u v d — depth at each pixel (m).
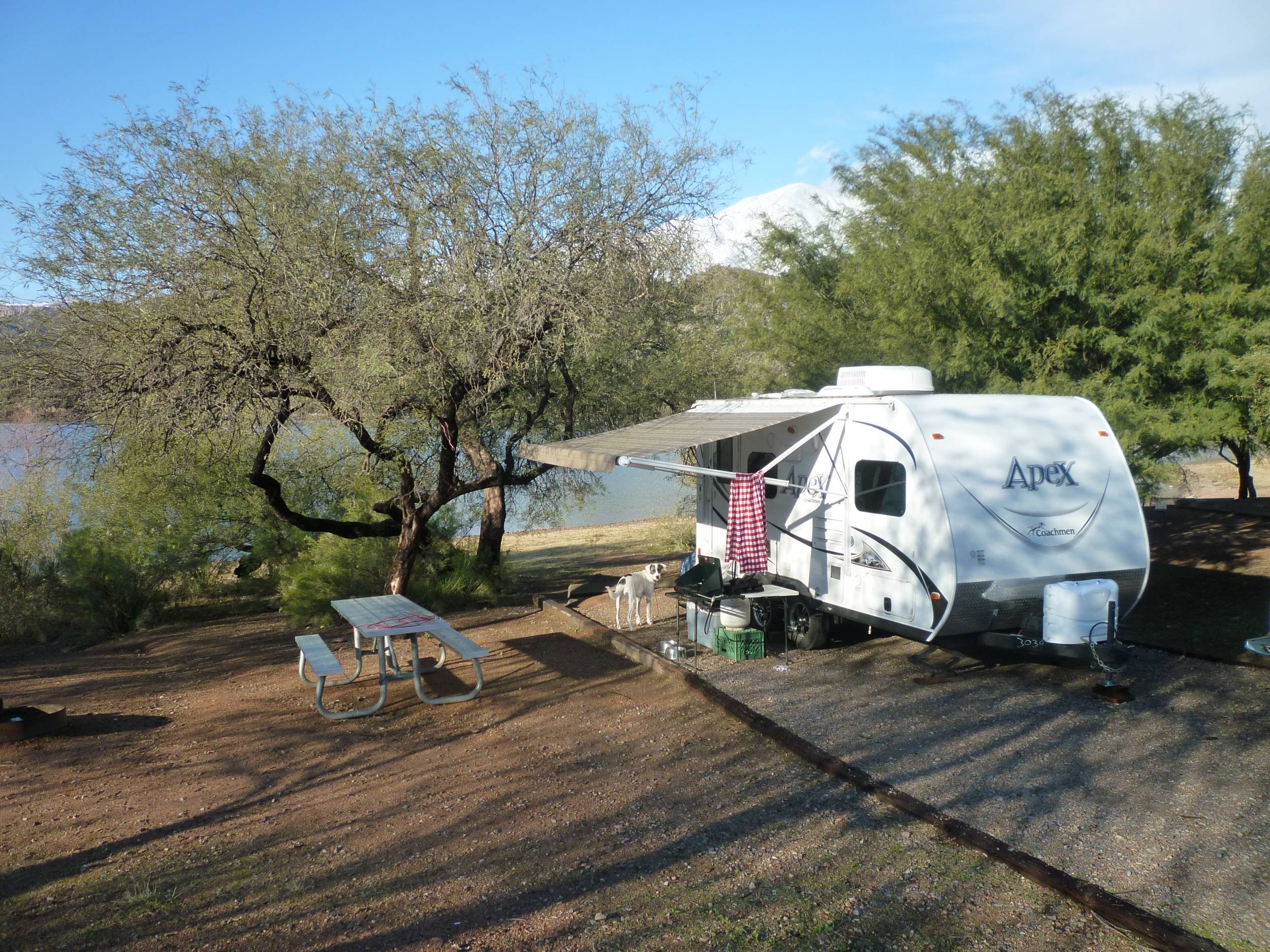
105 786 5.80
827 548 8.72
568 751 6.24
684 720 6.84
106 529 14.81
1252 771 5.30
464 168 9.71
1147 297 9.88
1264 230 10.09
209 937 3.85
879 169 13.27
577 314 9.57
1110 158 10.77
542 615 11.88
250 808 5.38
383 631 7.31
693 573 9.59
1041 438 7.76
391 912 4.03
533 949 3.67
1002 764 5.64
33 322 9.30
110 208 9.17
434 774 5.88
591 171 10.20
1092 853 4.34
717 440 8.55
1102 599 6.98
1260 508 12.09
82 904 4.17
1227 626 8.79
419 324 9.34
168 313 9.26
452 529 13.92
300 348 9.42
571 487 16.75
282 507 11.73
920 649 8.88
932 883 4.10
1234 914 3.71
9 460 12.50
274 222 9.23
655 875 4.30
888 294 11.63
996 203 11.13
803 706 7.09
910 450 7.55
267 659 10.23
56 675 10.01
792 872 4.28
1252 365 9.23
